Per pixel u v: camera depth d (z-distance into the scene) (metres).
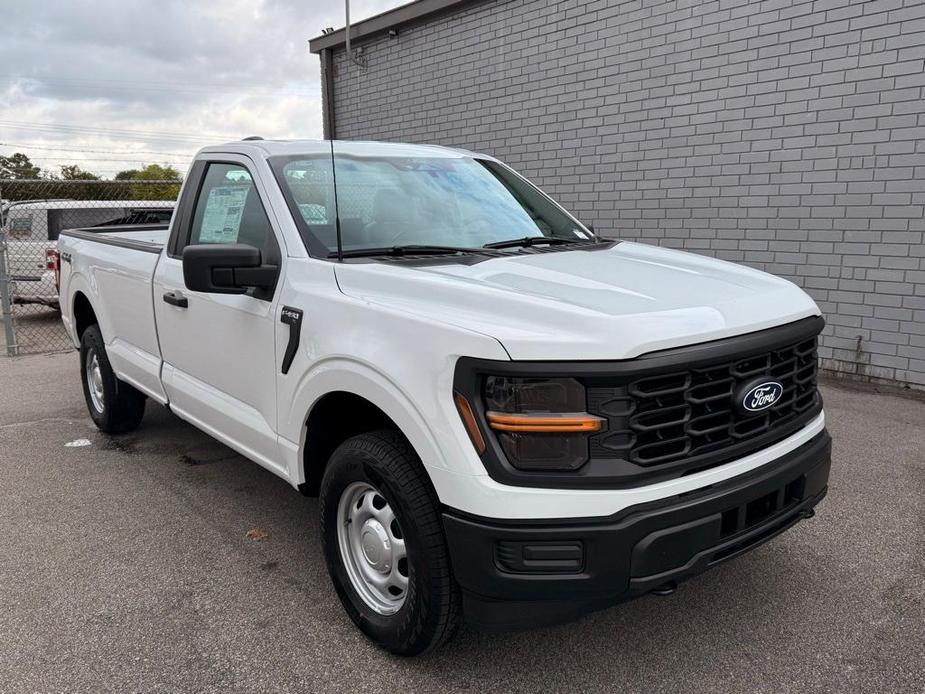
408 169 3.76
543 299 2.40
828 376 6.82
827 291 6.73
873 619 2.95
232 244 3.32
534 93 8.98
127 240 4.95
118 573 3.39
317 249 3.11
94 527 3.88
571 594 2.22
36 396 6.71
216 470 4.73
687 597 3.13
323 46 11.88
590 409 2.20
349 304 2.73
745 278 2.99
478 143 9.87
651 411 2.25
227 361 3.52
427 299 2.57
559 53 8.59
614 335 2.20
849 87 6.32
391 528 2.70
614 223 8.35
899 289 6.29
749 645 2.79
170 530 3.84
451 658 2.73
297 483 3.11
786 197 6.88
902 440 5.03
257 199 3.44
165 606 3.10
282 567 3.45
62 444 5.28
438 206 3.60
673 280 2.81
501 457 2.23
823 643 2.79
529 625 2.29
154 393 4.45
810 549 3.53
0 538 3.76
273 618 3.01
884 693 2.50
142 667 2.69
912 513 3.90
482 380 2.26
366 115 11.64
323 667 2.69
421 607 2.49
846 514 3.90
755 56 6.88
